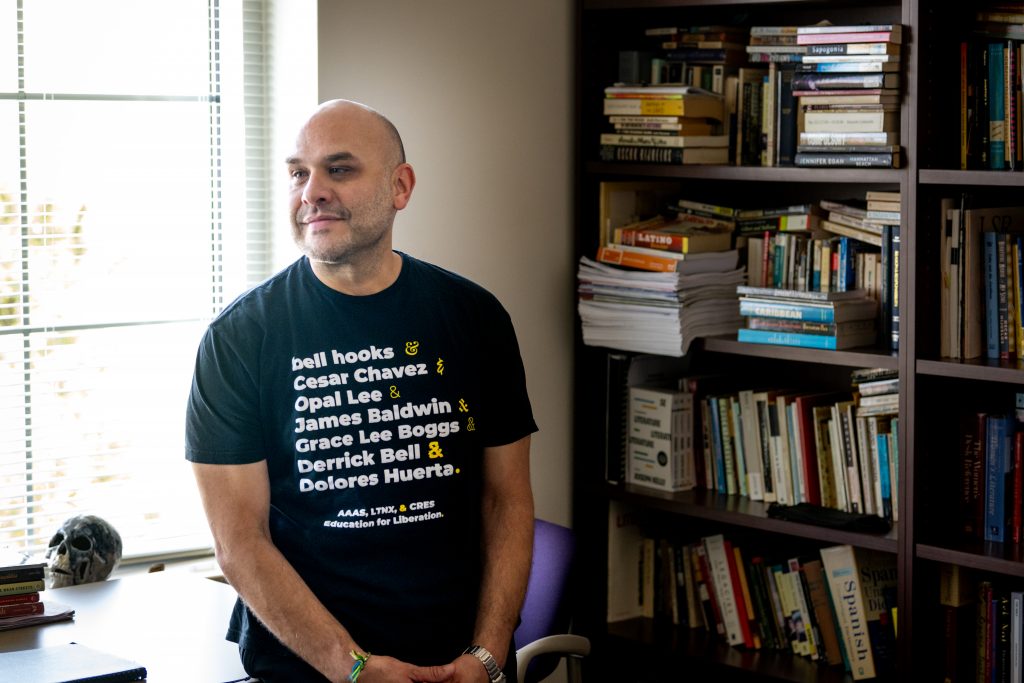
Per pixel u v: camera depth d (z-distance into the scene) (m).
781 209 3.07
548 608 2.54
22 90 2.72
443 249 3.05
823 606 3.05
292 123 2.89
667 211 3.32
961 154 2.74
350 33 2.82
